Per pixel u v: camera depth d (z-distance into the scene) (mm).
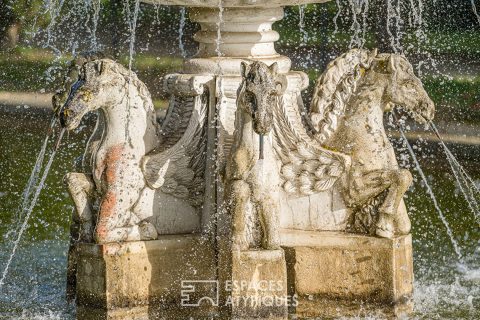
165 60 17719
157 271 6832
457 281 7926
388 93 7086
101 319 6711
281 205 7082
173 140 7020
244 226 6656
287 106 7062
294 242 6992
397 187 6887
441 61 17188
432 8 17391
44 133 14477
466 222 10281
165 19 18562
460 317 6902
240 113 6539
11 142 13922
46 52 17703
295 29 18516
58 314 6977
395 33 15438
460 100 16047
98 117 7125
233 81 6965
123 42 17703
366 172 6977
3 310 7074
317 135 7176
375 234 6945
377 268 6902
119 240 6746
